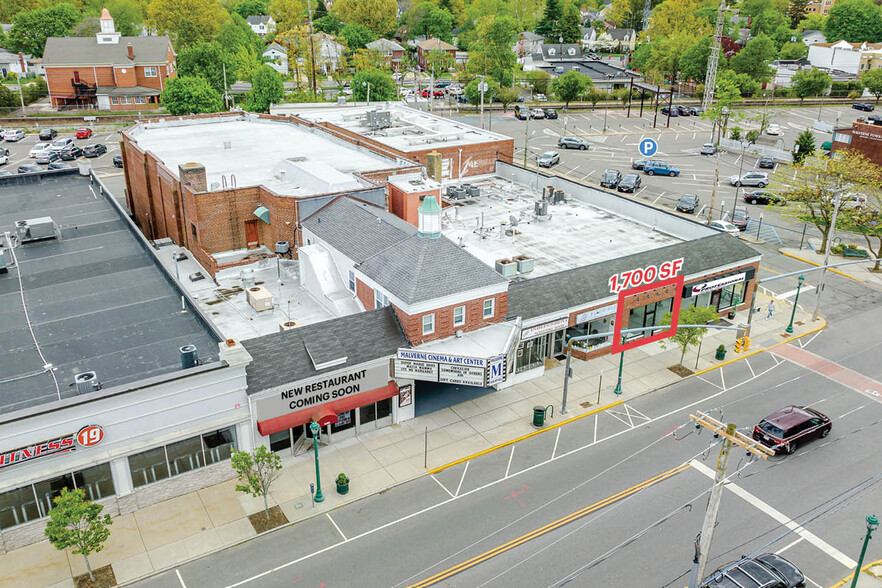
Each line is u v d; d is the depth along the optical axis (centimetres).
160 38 11550
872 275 5819
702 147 10181
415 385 4016
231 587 2612
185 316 3525
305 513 3006
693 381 4175
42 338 3262
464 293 3544
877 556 2825
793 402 3962
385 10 18312
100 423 2753
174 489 3070
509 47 14200
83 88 11131
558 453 3469
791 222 7006
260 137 6372
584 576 2694
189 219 4553
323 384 3294
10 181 5659
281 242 4425
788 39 18512
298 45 13712
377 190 4562
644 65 15312
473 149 6356
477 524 2966
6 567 2673
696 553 2428
